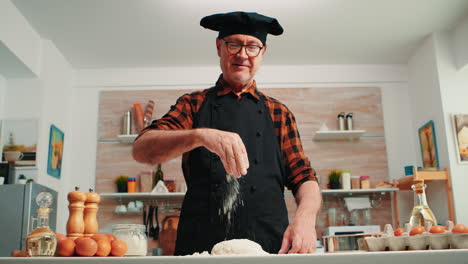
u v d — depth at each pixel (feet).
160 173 15.52
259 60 5.28
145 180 15.51
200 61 16.31
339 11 12.97
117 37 14.40
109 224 15.55
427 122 15.07
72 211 4.14
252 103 5.35
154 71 16.78
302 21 13.51
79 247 3.52
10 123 13.98
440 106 14.23
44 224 3.63
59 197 15.19
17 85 14.24
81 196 4.16
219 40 5.52
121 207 15.20
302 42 14.88
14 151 13.69
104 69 16.79
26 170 13.64
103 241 3.65
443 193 14.20
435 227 3.30
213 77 16.69
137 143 4.45
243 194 4.78
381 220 15.51
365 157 16.12
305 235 4.03
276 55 15.84
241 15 5.08
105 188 15.89
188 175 5.06
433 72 14.58
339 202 15.64
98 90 16.74
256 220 4.74
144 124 16.03
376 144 16.22
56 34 14.16
